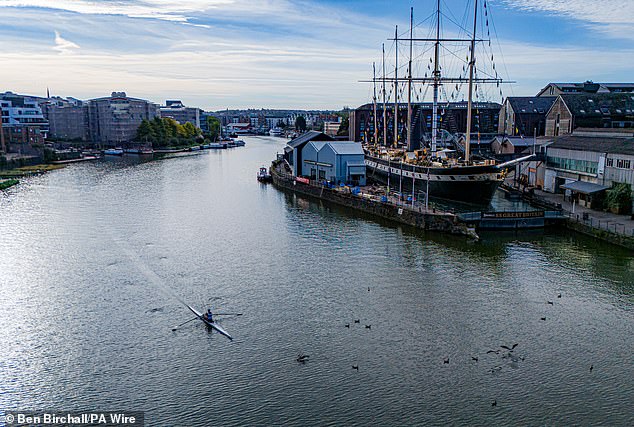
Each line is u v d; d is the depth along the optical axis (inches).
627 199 3772.1
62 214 4475.9
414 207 4106.8
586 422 1584.6
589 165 4224.9
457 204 4429.1
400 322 2239.2
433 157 5167.3
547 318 2262.6
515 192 4874.5
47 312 2381.9
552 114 6141.7
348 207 4854.8
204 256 3203.7
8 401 1715.1
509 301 2443.4
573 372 1846.7
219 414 1633.9
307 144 6013.8
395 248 3329.2
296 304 2442.2
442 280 2726.4
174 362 1932.8
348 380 1802.4
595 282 2659.9
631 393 1726.1
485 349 2007.9
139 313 2363.4
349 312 2345.0
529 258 3063.5
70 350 2031.3
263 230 3882.9
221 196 5526.6
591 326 2186.3
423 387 1759.4
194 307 2426.2
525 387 1758.1
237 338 2110.0
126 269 2967.5
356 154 5403.5
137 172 7815.0
